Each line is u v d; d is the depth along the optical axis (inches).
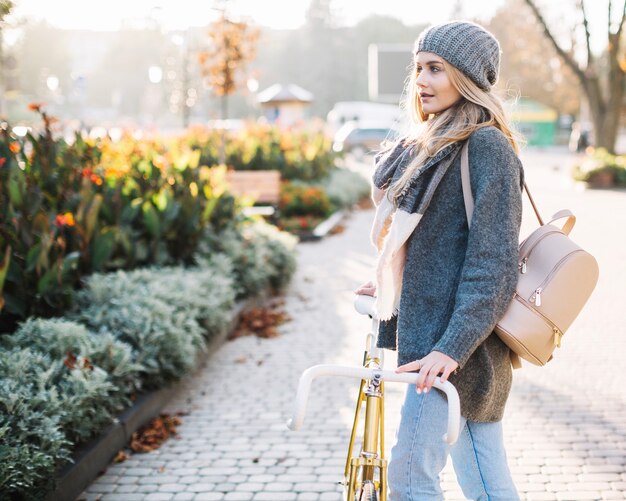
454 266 80.5
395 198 82.8
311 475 143.6
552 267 78.8
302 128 860.0
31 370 140.6
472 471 87.2
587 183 771.4
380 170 88.2
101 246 210.2
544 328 77.9
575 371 202.5
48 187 226.8
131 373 164.1
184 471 145.8
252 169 652.1
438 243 81.1
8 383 129.3
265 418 173.8
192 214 267.0
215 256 260.7
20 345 153.9
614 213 549.0
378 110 1784.0
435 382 73.1
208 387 195.9
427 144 80.6
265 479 142.2
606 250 386.0
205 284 231.5
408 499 82.6
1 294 155.0
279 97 1011.9
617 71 867.4
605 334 238.1
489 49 81.7
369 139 1483.8
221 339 234.8
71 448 139.8
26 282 177.6
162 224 251.0
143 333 174.2
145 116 2763.3
